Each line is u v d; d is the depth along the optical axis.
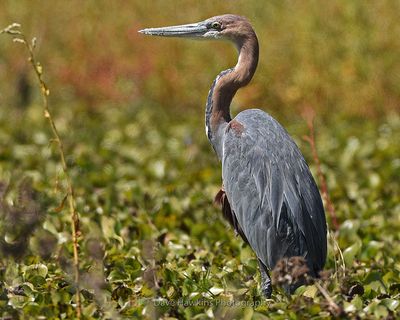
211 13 29.34
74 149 21.73
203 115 27.41
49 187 17.64
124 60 30.00
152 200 17.27
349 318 10.23
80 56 30.44
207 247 14.36
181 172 19.98
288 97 26.62
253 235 11.70
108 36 30.62
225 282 11.91
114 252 13.34
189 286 11.64
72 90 30.00
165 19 29.92
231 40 13.24
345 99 26.53
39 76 10.23
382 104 26.42
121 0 31.47
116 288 11.48
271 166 11.62
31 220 10.73
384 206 17.16
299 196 11.45
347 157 20.75
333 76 26.72
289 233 11.38
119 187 17.95
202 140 23.36
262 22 28.45
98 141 23.62
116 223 14.58
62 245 13.24
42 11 31.55
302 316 10.30
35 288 11.54
